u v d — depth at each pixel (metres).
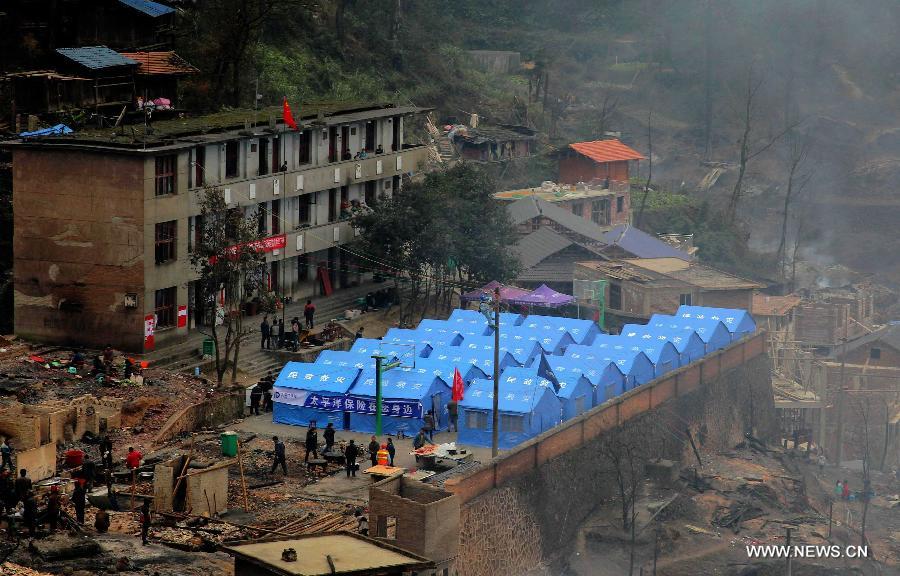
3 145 96.12
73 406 83.69
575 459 90.62
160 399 89.38
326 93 161.38
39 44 122.31
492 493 81.00
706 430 108.88
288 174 108.31
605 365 98.69
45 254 96.50
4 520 67.44
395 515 72.94
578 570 87.81
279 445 82.62
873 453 134.12
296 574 51.00
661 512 94.50
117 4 127.00
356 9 181.50
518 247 132.50
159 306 97.50
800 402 132.38
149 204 94.75
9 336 98.19
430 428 89.75
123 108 113.25
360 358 96.12
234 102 138.12
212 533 71.62
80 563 63.62
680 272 130.00
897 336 139.38
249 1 140.50
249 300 107.12
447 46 197.88
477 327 105.94
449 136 165.88
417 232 112.12
